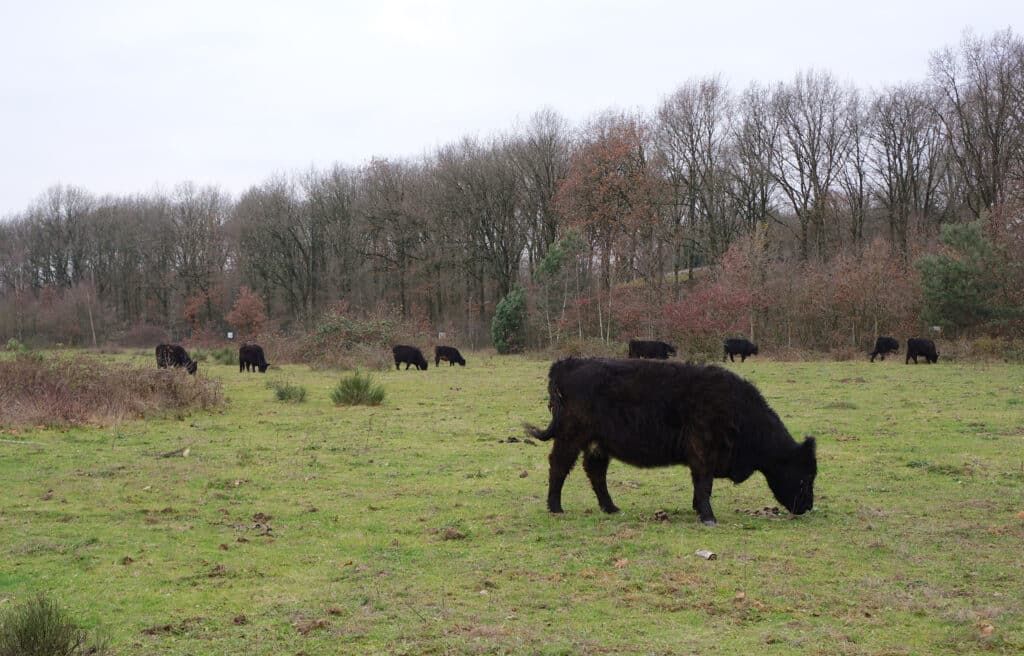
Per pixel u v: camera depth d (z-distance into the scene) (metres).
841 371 27.80
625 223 47.84
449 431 15.27
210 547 7.50
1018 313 33.97
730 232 57.09
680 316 40.84
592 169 49.16
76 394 16.61
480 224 60.34
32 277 74.69
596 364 8.59
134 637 5.27
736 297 39.81
